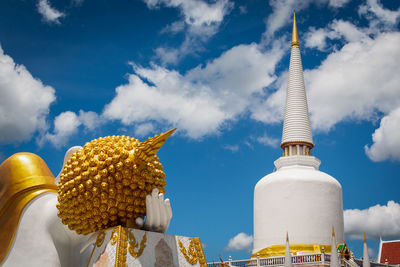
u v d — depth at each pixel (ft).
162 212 51.24
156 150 50.78
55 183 63.36
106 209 50.24
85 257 58.75
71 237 57.26
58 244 57.06
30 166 62.28
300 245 176.35
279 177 187.93
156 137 50.31
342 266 145.79
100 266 48.32
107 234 49.62
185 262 53.21
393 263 191.01
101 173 49.98
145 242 50.06
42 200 59.52
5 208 59.98
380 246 200.54
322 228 179.73
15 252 56.65
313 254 148.97
